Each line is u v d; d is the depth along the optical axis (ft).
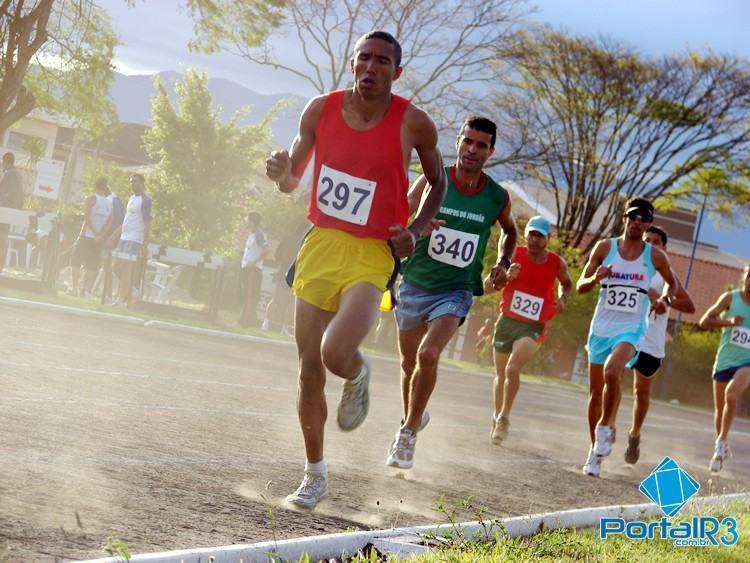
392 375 77.77
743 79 184.75
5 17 107.65
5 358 40.60
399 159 23.00
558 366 162.40
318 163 23.25
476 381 96.63
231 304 125.70
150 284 97.09
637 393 46.32
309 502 23.71
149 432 30.32
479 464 38.29
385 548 20.42
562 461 44.55
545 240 44.09
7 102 108.99
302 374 23.27
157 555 16.22
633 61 183.62
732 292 51.65
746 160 189.88
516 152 178.70
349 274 22.84
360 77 22.58
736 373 50.98
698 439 77.66
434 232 32.40
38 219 78.38
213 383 47.24
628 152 192.65
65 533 17.54
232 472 26.63
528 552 21.29
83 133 144.15
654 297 46.85
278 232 145.38
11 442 24.79
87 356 47.03
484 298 131.44
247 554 17.67
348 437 39.04
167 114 173.58
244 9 125.29
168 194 171.22
